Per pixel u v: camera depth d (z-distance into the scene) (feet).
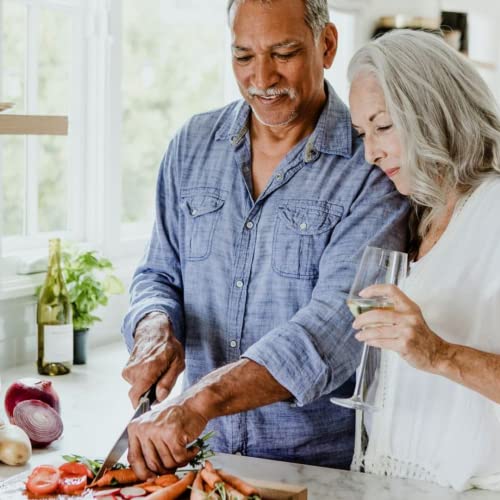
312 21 6.47
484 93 6.28
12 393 7.58
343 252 6.51
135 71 15.07
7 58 10.56
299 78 6.44
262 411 6.68
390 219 6.55
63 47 11.18
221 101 15.07
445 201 6.33
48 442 7.47
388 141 6.24
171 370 6.43
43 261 10.30
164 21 15.38
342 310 6.24
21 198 11.00
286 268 6.70
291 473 6.24
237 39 6.41
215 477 5.52
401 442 6.33
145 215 15.34
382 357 6.31
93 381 9.58
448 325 6.25
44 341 9.74
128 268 11.60
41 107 11.00
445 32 13.97
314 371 6.00
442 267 6.31
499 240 6.15
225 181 6.98
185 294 7.08
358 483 6.14
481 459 6.08
